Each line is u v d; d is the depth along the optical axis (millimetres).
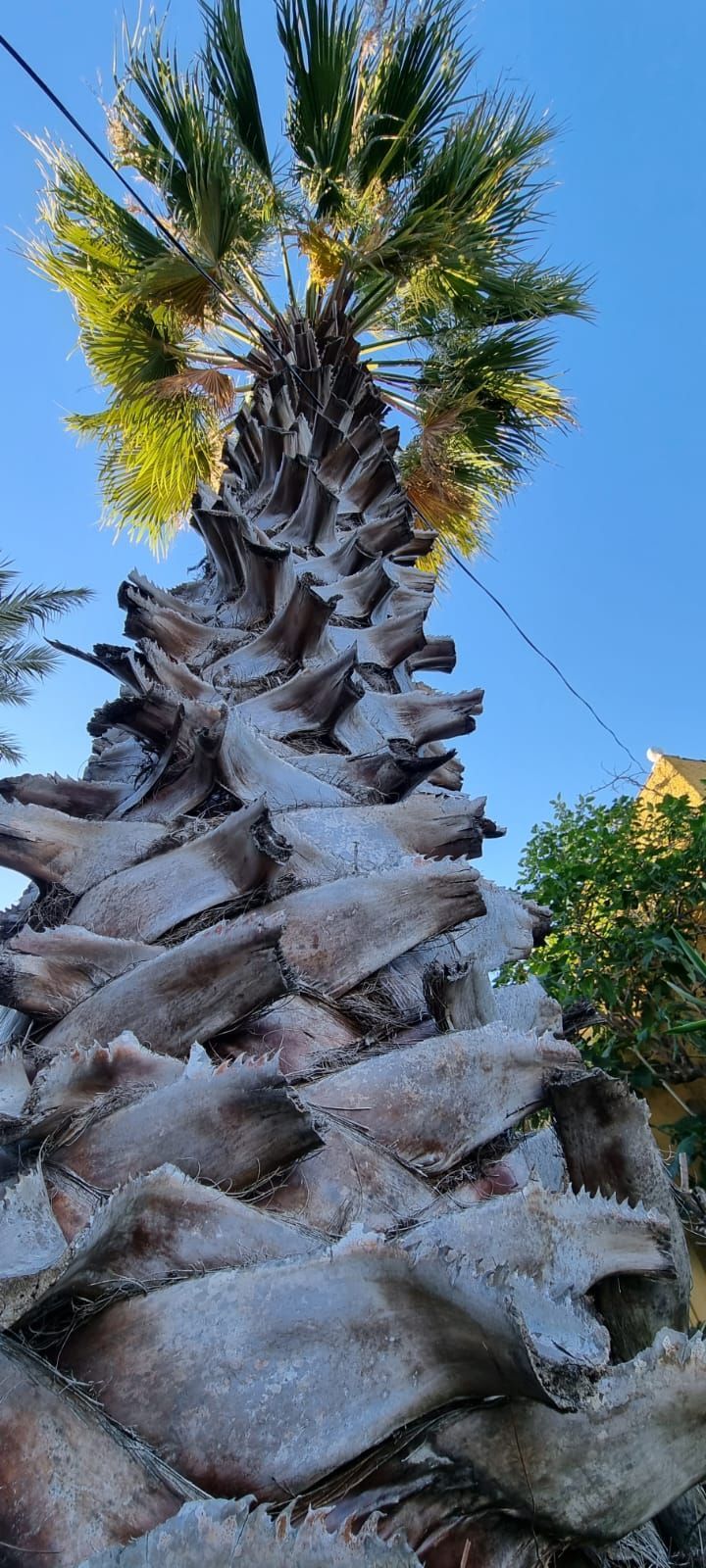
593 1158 1938
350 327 5566
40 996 1904
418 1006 2172
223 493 3861
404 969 2258
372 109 5719
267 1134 1596
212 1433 1274
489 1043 2008
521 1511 1348
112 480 7004
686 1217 2035
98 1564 1009
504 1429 1378
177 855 2201
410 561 4809
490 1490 1349
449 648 4277
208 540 3803
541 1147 2080
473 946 2512
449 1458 1355
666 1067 6066
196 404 6551
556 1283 1571
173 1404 1290
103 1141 1565
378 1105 1833
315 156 5547
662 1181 1898
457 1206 1750
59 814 2348
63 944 1969
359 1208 1652
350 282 5734
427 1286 1375
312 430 4699
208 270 5457
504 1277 1306
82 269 6121
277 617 3172
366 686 3354
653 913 6355
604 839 6848
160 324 6094
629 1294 1743
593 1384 1283
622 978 6188
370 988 2148
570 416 6637
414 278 5836
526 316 6223
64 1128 1579
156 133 5559
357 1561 1092
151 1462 1234
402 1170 1763
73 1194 1486
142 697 2582
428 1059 1925
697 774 7945
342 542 4094
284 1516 1095
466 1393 1389
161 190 5504
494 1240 1559
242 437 4934
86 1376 1306
